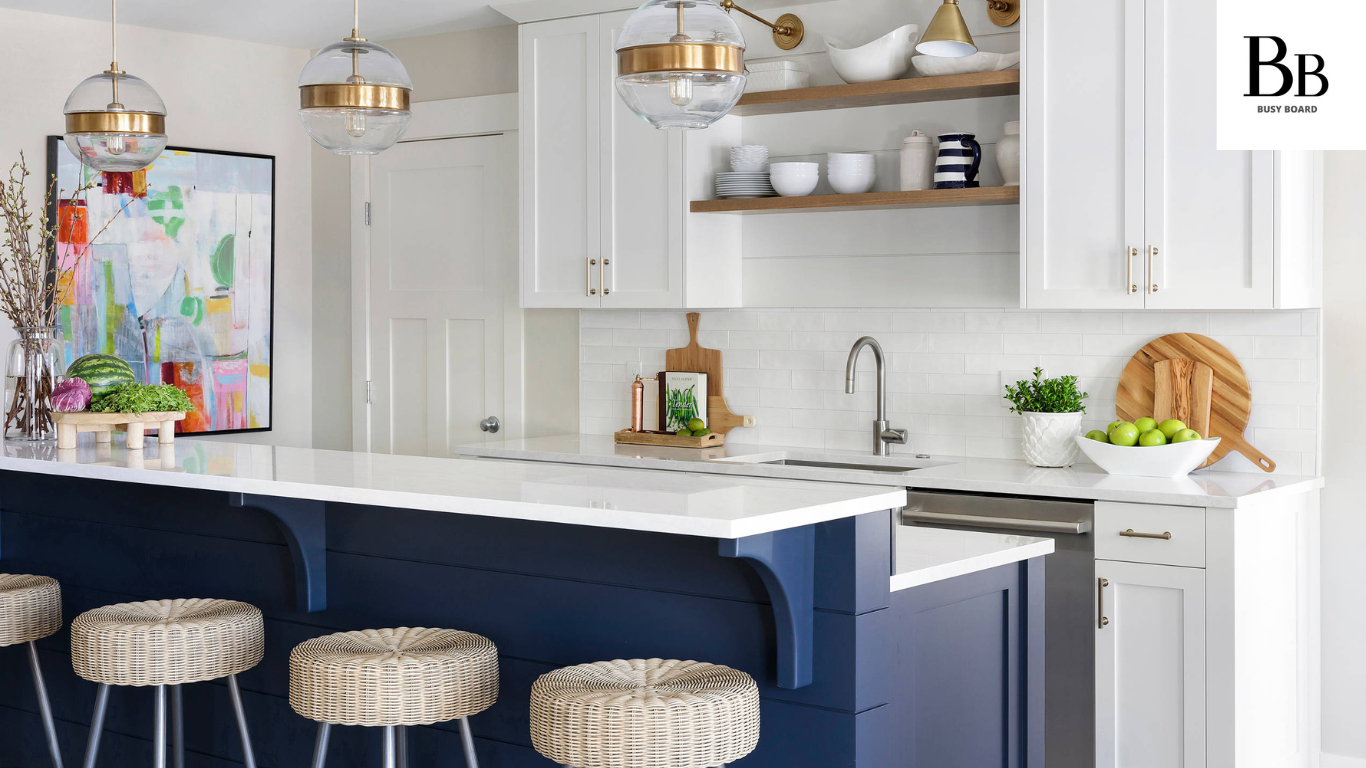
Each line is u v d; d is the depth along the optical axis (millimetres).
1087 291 3713
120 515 3354
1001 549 2562
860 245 4438
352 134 2779
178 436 5258
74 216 4895
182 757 2762
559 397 5105
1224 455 3828
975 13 4172
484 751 2689
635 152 4508
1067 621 3463
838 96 4141
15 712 3590
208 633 2607
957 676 2482
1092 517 3414
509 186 5133
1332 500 3750
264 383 5543
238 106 5418
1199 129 3527
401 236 5461
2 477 3633
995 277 4172
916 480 3730
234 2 4695
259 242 5508
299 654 2350
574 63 4641
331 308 5688
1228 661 3211
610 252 4578
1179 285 3576
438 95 5316
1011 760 2645
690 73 2297
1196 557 3248
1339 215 3719
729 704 2035
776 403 4629
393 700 2248
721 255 4586
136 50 5070
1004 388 4180
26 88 4766
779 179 4281
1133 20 3607
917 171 4121
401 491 2354
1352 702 3760
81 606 3445
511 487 2412
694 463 4145
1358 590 3727
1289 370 3742
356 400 5602
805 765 2246
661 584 2432
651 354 4879
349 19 5000
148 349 5141
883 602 2252
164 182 5164
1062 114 3729
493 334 5230
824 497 2223
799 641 2191
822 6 4438
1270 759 3482
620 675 2195
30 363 3557
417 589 2787
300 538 2859
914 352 4348
